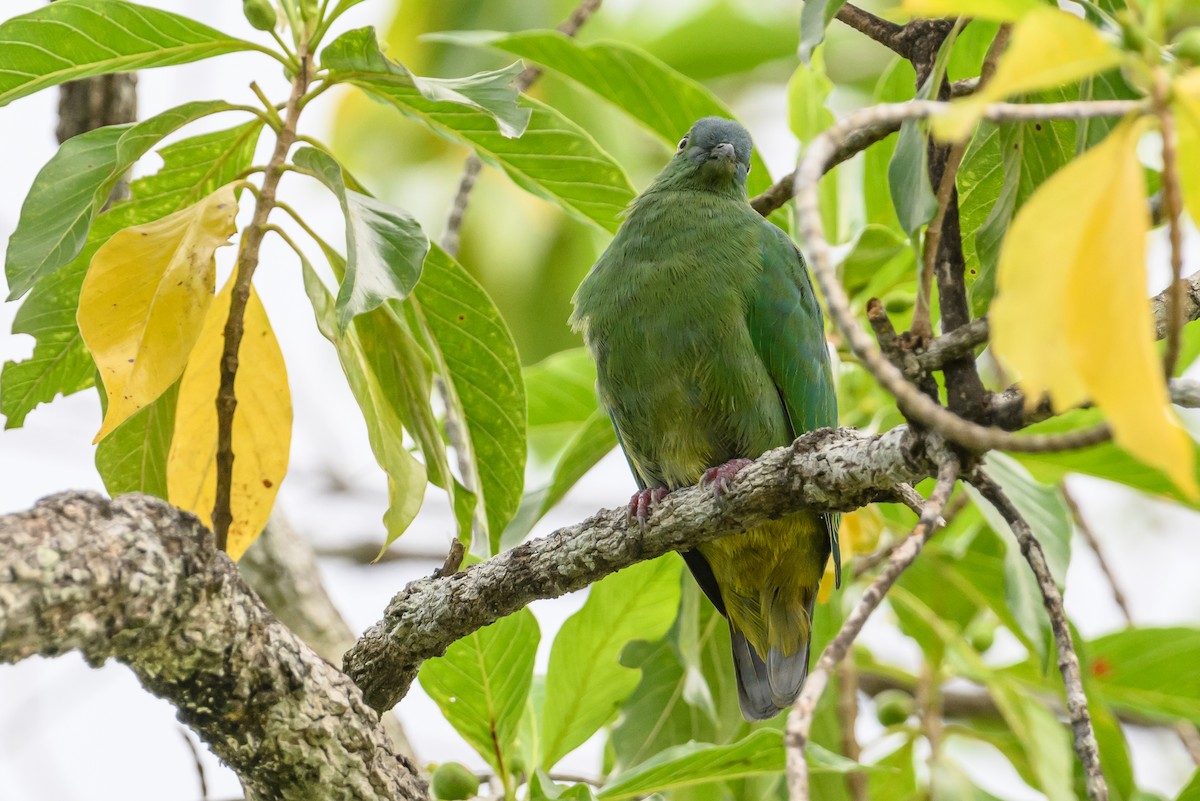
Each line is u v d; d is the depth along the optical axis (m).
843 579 10.97
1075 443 4.33
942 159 6.50
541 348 14.92
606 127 14.91
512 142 9.02
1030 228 4.00
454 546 7.94
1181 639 10.56
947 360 5.88
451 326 8.86
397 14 14.88
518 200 14.94
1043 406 5.72
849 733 10.80
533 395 12.39
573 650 9.53
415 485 7.93
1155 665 10.70
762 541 9.56
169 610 6.06
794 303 9.97
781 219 11.44
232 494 8.52
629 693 9.66
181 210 7.59
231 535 8.55
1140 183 3.91
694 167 10.27
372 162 15.01
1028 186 7.17
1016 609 8.92
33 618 5.42
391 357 8.51
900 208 6.02
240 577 6.55
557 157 9.15
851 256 9.98
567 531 7.90
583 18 11.46
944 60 6.24
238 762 6.91
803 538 9.62
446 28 14.92
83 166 7.93
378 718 7.23
